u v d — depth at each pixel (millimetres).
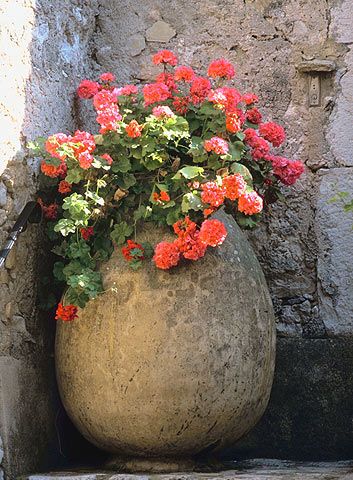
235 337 3088
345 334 3666
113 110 3152
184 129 3188
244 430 3197
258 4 3844
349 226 3709
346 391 3621
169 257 3033
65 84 3631
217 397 3057
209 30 3857
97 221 3213
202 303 3070
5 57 3166
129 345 3045
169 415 3041
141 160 3170
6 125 3156
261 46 3832
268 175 3457
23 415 3207
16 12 3254
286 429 3637
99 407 3098
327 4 3799
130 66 3883
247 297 3156
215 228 2982
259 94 3820
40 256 3355
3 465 3072
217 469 3221
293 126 3791
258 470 3182
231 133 3273
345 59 3771
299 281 3748
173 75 3713
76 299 3111
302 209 3758
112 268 3150
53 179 3363
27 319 3285
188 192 3117
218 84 3447
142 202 3219
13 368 3178
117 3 3893
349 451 3592
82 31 3801
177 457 3156
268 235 3775
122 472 3139
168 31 3873
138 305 3066
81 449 3564
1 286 3141
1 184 3115
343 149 3742
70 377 3170
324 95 3779
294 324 3732
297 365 3660
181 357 3027
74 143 3111
